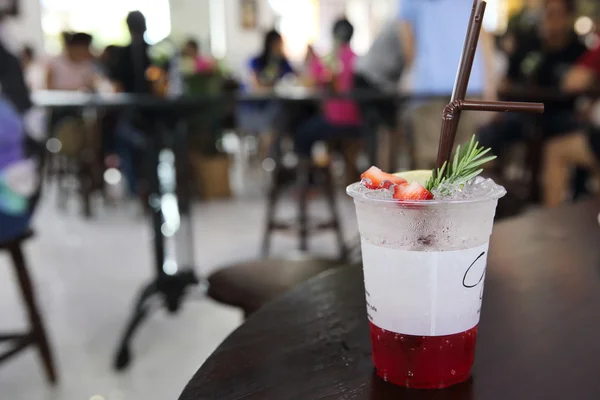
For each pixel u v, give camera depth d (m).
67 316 2.50
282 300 0.69
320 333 0.59
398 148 4.70
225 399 0.47
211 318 2.46
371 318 0.52
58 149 4.43
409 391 0.49
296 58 9.55
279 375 0.51
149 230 3.96
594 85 3.73
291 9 9.41
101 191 4.82
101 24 8.30
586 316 0.63
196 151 4.89
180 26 8.92
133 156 4.34
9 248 1.78
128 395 1.86
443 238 0.47
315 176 3.16
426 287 0.48
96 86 4.43
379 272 0.49
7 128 1.70
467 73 0.49
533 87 3.95
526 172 3.99
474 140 0.51
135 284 2.89
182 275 2.43
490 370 0.52
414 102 3.54
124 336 2.06
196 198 4.98
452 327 0.48
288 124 4.45
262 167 6.36
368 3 9.77
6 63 1.74
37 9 7.40
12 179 1.74
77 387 1.92
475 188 0.50
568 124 3.77
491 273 0.78
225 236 3.75
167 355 2.13
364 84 3.73
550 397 0.47
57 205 4.91
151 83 2.58
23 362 2.10
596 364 0.52
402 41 3.62
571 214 1.12
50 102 2.14
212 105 2.48
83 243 3.67
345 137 3.89
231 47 9.09
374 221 0.49
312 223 3.26
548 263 0.82
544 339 0.58
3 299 2.73
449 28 3.34
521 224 1.05
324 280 0.75
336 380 0.50
